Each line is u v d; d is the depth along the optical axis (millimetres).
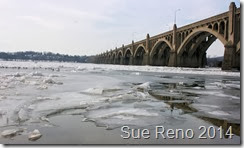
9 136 5305
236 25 41312
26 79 20953
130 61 111750
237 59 41406
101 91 12664
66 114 7535
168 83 21031
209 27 50594
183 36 63500
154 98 11695
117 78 25891
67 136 5328
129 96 11484
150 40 89812
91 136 5355
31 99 10148
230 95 13312
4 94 11617
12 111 7750
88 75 30625
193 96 12750
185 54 66750
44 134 5473
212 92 14680
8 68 45375
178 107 9320
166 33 72625
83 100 10133
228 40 42281
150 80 24094
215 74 37531
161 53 86438
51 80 18500
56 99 10297
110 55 169500
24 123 6402
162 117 7426
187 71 45562
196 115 7852
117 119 7039
